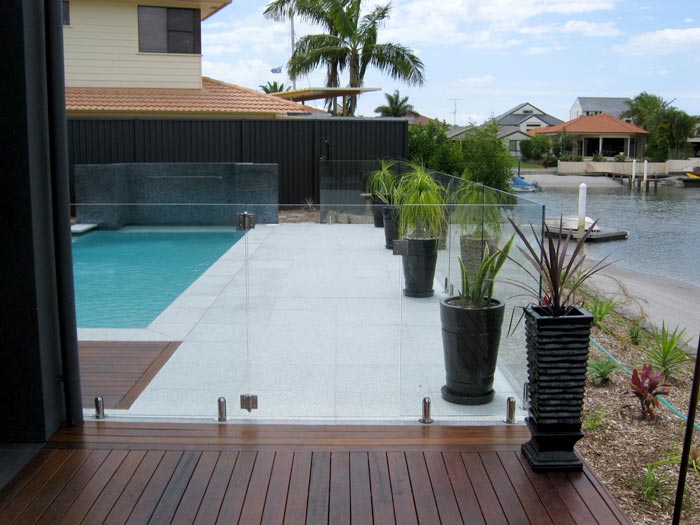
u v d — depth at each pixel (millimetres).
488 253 4555
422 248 4578
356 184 14203
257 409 4195
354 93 22359
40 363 3643
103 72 17562
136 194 13312
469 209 4641
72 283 3805
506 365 4352
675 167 54156
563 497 3146
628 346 6926
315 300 4852
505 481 3291
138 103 16359
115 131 15047
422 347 4402
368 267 4770
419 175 7688
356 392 4434
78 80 17531
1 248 3557
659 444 4172
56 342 3844
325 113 22406
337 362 4828
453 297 4547
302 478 3307
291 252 4812
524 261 4438
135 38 17531
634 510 3359
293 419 4059
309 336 4824
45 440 3695
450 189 7723
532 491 3201
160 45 17688
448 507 3057
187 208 4961
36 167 3584
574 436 3357
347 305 4828
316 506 3057
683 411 4941
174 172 13320
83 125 14953
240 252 4734
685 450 2863
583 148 63094
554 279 3432
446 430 3906
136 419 4047
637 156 63344
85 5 17266
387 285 4719
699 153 63312
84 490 3184
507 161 15367
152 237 5188
